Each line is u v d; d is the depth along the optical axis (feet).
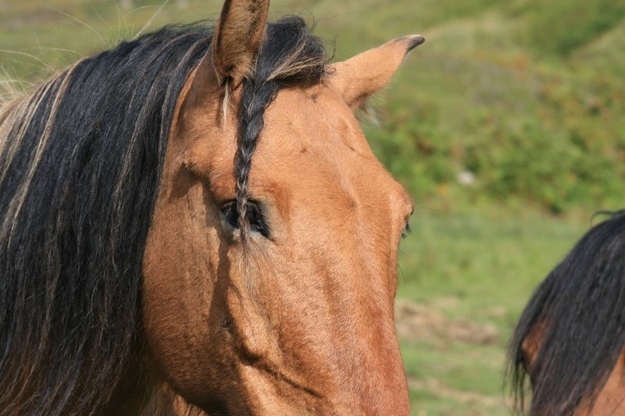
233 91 13.52
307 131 13.21
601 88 139.85
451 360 47.26
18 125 15.25
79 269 14.35
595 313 21.56
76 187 14.46
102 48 17.90
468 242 80.64
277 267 12.57
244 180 12.59
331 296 12.46
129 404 15.61
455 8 198.70
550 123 123.13
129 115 14.46
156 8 19.27
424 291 63.87
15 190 14.83
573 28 191.42
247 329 12.76
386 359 12.32
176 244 13.65
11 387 14.92
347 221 12.69
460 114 116.26
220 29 13.14
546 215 101.91
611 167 114.52
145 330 14.39
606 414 21.08
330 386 12.30
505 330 53.67
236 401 13.24
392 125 107.76
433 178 102.63
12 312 14.66
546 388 21.98
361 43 126.31
